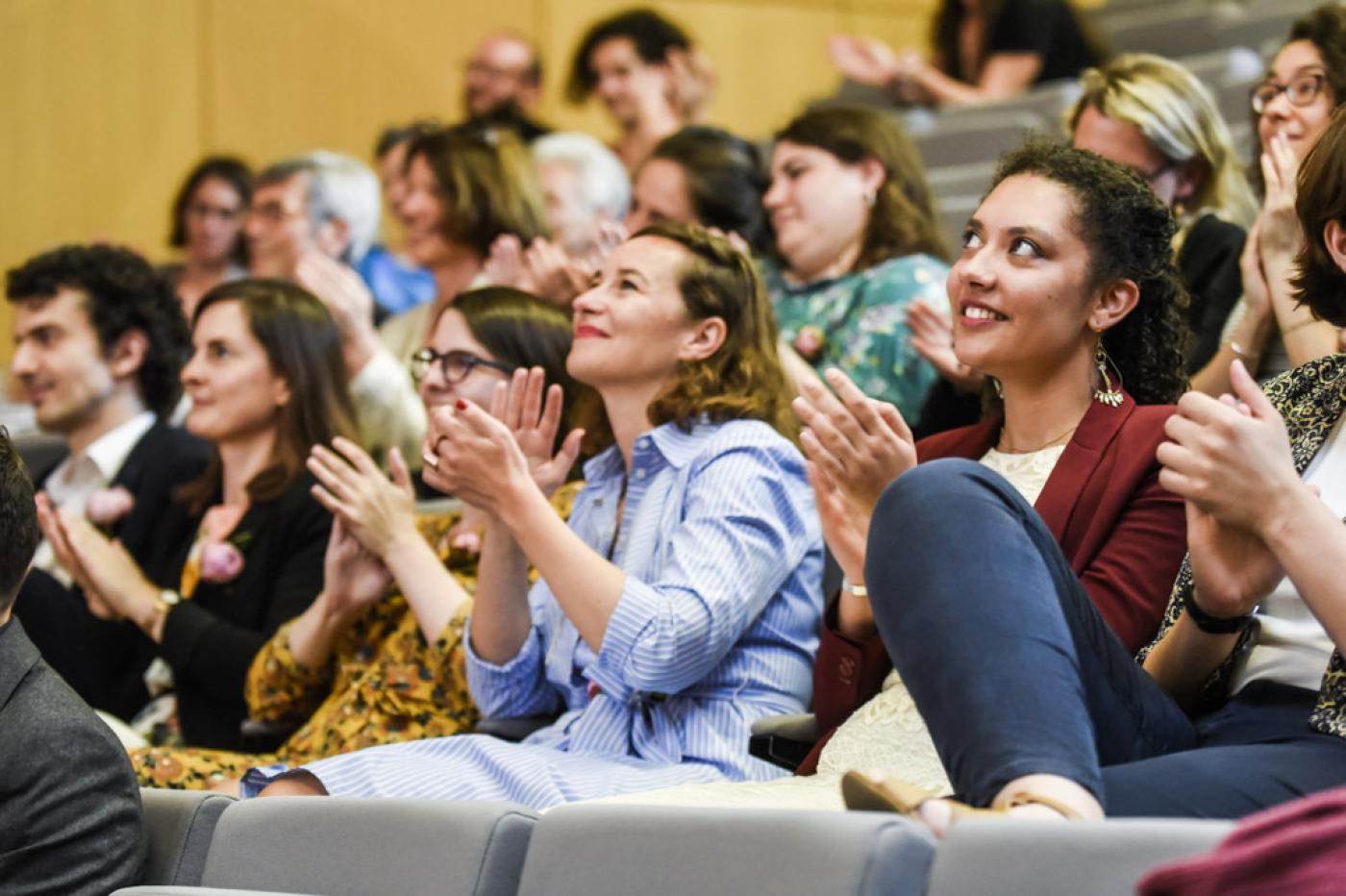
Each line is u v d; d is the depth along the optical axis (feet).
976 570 5.96
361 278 20.97
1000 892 4.93
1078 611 6.31
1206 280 12.34
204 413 13.39
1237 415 6.33
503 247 15.42
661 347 10.29
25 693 7.32
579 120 30.71
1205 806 5.96
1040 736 5.64
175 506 14.30
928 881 5.12
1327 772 6.15
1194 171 12.94
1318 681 6.86
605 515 10.53
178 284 22.00
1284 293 10.78
